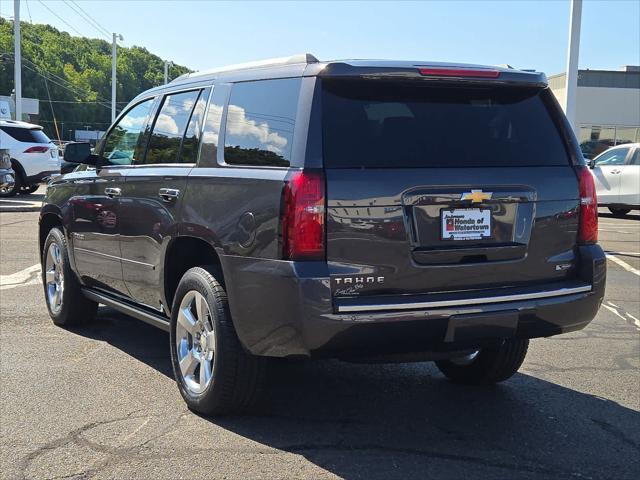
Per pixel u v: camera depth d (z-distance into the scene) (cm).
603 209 2198
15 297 780
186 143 485
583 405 487
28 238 1205
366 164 387
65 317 650
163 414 452
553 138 441
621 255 1203
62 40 11369
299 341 375
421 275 391
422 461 393
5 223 1402
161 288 494
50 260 673
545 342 649
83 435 418
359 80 397
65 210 628
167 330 502
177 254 488
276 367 563
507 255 412
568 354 611
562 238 431
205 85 486
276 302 380
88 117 11081
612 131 3803
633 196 1808
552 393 511
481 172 406
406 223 387
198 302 446
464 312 390
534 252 421
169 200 475
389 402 487
